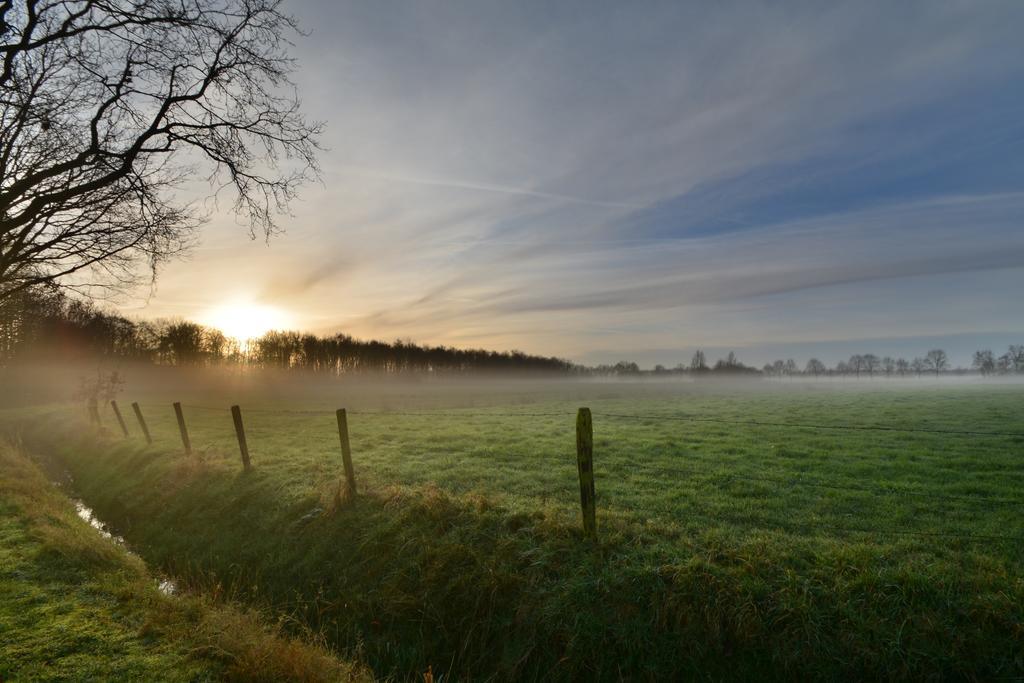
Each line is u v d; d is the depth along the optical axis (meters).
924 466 14.87
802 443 19.47
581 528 8.77
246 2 8.76
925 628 6.21
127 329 78.50
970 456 16.09
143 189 9.33
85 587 7.40
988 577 7.00
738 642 6.48
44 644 5.68
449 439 22.09
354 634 7.84
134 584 7.71
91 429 27.53
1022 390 67.31
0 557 8.31
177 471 15.95
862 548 8.13
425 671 7.07
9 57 7.72
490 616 7.50
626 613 6.91
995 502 11.19
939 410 32.38
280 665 5.70
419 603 8.00
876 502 11.38
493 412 37.94
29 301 16.05
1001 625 6.15
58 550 8.66
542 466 15.70
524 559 8.20
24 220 8.24
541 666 6.77
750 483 13.11
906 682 5.84
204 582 9.88
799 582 7.06
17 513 10.99
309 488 12.91
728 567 7.46
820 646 6.21
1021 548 8.34
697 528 9.51
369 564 9.17
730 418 29.92
